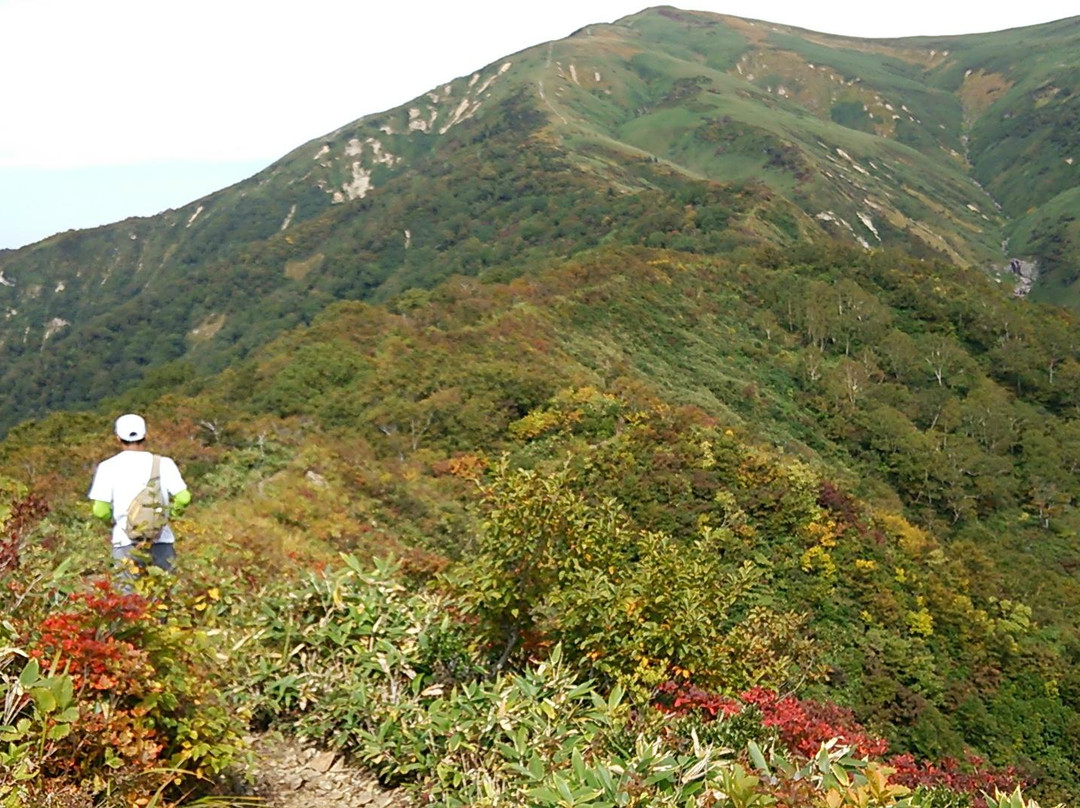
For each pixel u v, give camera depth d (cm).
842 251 8269
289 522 1716
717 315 6712
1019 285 15550
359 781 500
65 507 1122
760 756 400
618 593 662
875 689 2622
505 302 5788
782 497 3344
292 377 4031
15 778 334
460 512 2492
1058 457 5859
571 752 453
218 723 433
